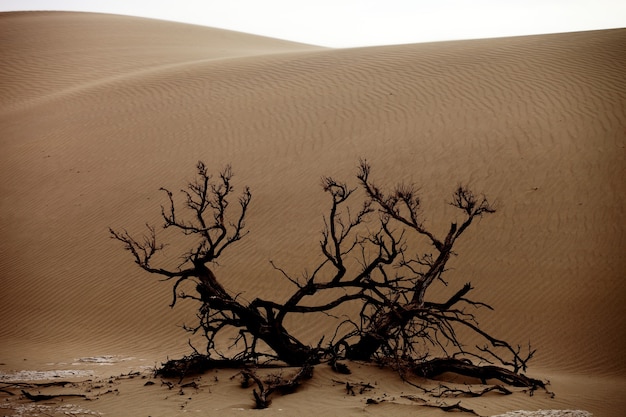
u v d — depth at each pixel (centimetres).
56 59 4731
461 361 1420
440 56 3325
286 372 1393
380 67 3275
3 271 2355
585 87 2631
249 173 2550
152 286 2181
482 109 2619
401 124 2631
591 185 2108
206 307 1501
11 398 1337
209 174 2595
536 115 2486
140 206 2523
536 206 2088
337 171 2434
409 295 1972
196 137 2872
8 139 3212
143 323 2052
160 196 2550
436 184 2250
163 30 6019
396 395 1275
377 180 2328
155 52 4934
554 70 2861
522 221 2055
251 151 2683
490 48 3344
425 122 2611
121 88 3581
